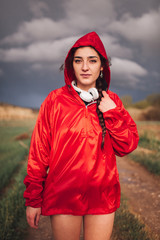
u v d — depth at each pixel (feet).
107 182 5.30
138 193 16.21
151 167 22.17
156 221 11.89
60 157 5.22
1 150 34.01
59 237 5.22
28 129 69.26
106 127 5.34
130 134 5.38
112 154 5.59
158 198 15.16
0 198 15.65
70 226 5.14
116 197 5.57
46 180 5.41
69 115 5.35
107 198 5.33
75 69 5.65
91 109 5.48
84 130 5.25
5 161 26.25
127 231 10.32
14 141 43.78
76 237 5.26
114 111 5.23
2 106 178.81
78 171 5.10
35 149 5.49
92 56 5.47
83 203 5.11
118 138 5.30
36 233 10.80
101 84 5.98
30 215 5.30
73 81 5.91
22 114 159.74
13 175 21.49
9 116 153.99
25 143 38.88
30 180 5.35
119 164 24.59
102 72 6.15
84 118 5.32
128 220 11.07
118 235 10.09
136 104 106.32
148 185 18.07
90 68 5.52
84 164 5.13
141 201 14.65
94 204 5.18
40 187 5.36
